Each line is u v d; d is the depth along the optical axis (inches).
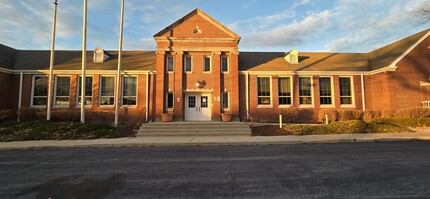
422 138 498.6
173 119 749.9
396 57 775.1
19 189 205.0
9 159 335.6
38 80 778.8
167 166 284.8
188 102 783.1
